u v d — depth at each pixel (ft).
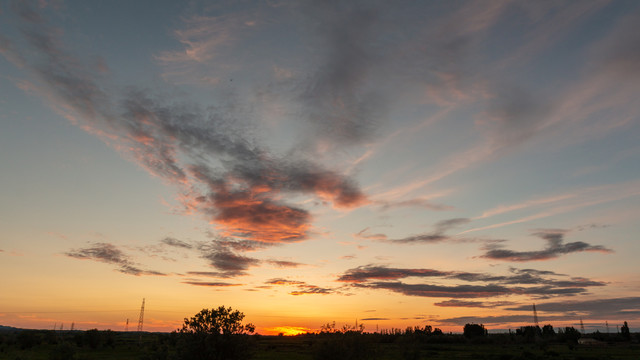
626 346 552.00
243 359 125.18
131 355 297.53
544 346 472.44
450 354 352.69
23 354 298.97
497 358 305.53
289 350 402.72
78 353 319.88
